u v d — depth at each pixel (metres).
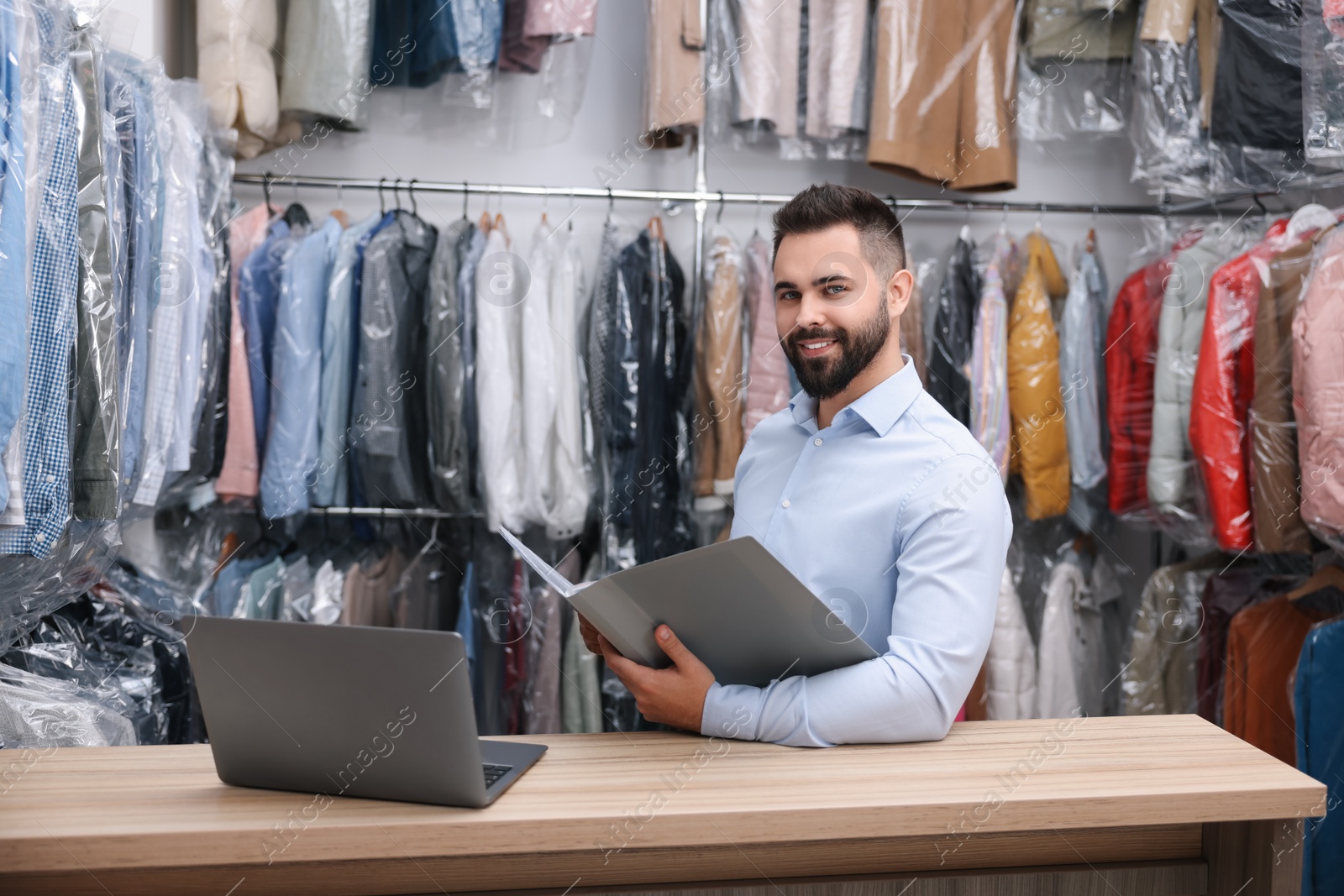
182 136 1.72
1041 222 2.55
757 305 2.25
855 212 1.09
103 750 0.94
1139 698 2.27
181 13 2.21
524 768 0.87
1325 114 1.79
